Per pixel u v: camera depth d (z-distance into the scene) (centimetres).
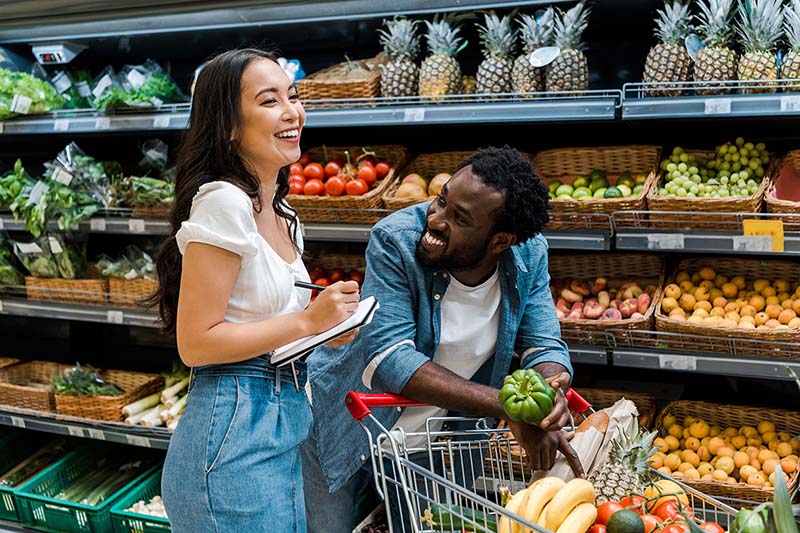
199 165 175
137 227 350
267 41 362
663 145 328
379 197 309
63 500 339
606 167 316
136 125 337
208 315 166
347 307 171
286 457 183
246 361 176
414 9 301
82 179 365
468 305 204
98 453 392
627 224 279
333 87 312
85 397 359
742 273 312
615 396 321
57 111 357
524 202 182
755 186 282
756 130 316
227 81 171
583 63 293
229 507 170
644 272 323
